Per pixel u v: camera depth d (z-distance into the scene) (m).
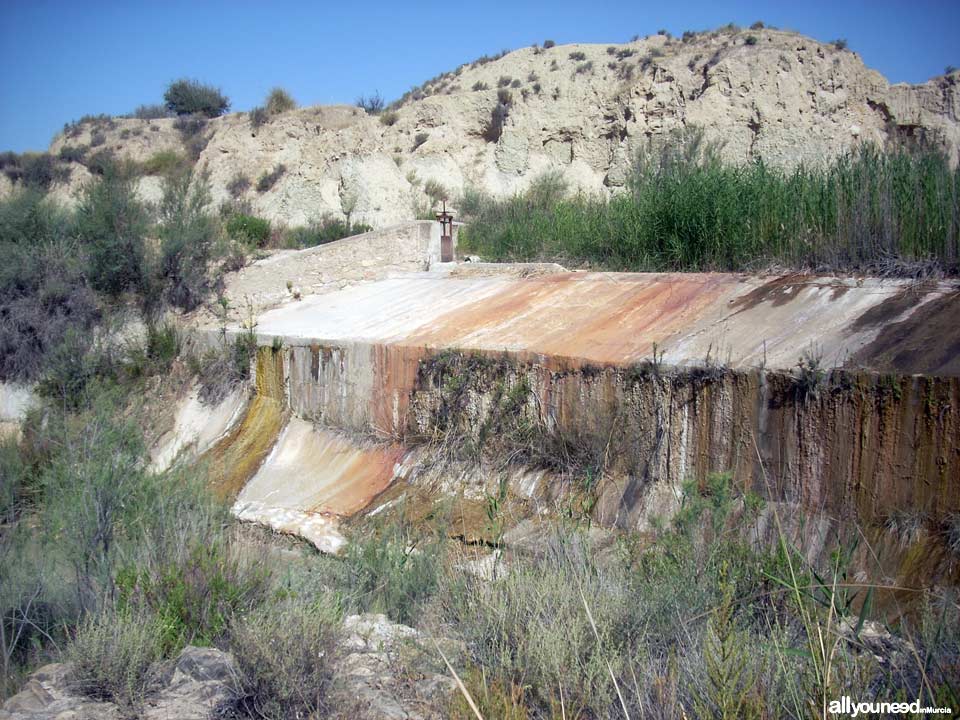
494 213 20.88
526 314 11.95
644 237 14.44
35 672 5.74
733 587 5.25
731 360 8.39
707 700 4.17
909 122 31.33
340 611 6.29
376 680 5.21
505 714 4.35
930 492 6.61
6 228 19.20
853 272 9.99
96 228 18.44
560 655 4.72
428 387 11.27
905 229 9.98
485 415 10.42
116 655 5.31
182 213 18.73
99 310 18.06
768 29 34.44
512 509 9.26
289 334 14.27
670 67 32.31
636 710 4.41
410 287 15.65
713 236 13.14
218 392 15.02
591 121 34.34
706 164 14.77
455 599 6.46
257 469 12.64
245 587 6.51
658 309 10.69
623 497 8.61
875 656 4.75
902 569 6.44
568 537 7.13
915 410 6.79
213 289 17.88
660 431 8.59
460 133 36.25
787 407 7.63
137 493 8.96
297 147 33.84
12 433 14.77
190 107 47.88
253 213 32.06
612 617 5.33
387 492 10.73
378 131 36.12
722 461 8.09
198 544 7.00
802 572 5.65
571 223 16.78
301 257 17.61
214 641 5.97
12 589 7.11
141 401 15.60
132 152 37.94
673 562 6.27
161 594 6.31
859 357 7.64
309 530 10.27
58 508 8.92
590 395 9.34
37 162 37.75
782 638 4.89
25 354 17.56
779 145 29.22
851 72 32.19
